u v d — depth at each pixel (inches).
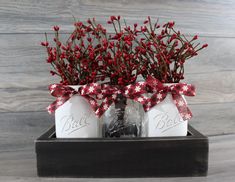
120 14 36.2
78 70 26.4
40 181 26.4
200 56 38.8
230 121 40.8
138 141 24.5
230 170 32.9
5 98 34.4
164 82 26.0
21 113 34.9
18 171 31.4
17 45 34.0
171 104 25.4
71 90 25.3
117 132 27.4
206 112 39.8
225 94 40.3
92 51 25.5
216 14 39.1
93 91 24.5
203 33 38.9
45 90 35.1
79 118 25.5
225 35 39.7
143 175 24.7
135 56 28.6
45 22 34.4
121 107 27.5
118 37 26.6
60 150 24.5
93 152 24.5
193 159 24.7
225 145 40.1
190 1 38.0
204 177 26.7
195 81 38.9
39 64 34.8
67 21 34.9
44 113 35.4
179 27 38.0
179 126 25.6
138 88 25.1
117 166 24.6
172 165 24.7
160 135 25.7
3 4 33.2
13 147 35.0
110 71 27.4
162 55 26.2
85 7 35.3
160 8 37.2
